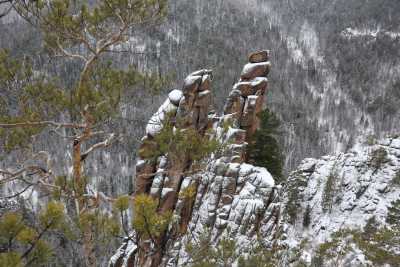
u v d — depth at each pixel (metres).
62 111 11.68
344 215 27.88
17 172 11.40
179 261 14.33
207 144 12.91
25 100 11.61
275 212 27.34
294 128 152.25
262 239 26.05
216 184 29.48
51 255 6.29
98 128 12.89
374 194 28.61
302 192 30.09
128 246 30.09
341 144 163.38
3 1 8.43
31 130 11.89
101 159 85.38
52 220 6.27
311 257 23.98
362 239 23.80
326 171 31.36
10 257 5.45
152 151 12.91
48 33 11.58
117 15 11.62
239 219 27.62
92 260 9.34
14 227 5.74
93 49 11.93
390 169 29.86
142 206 7.39
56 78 11.61
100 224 8.80
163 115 13.56
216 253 16.45
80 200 10.38
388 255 20.94
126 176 83.19
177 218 9.14
